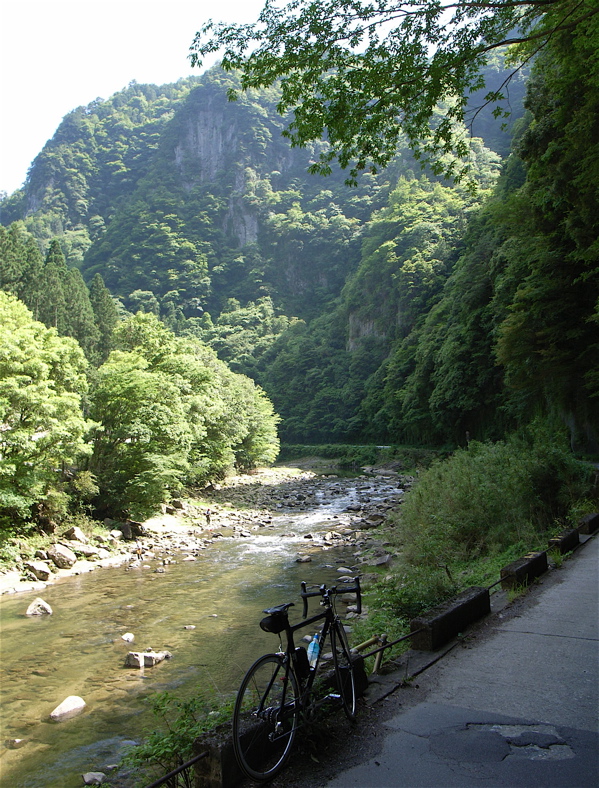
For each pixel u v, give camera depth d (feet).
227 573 55.42
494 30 22.33
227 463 140.26
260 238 540.93
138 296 449.48
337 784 11.41
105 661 33.42
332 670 14.40
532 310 84.53
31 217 576.20
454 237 293.23
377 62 22.30
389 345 304.71
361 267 363.97
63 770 22.15
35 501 64.69
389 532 68.13
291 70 23.36
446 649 19.36
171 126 653.30
